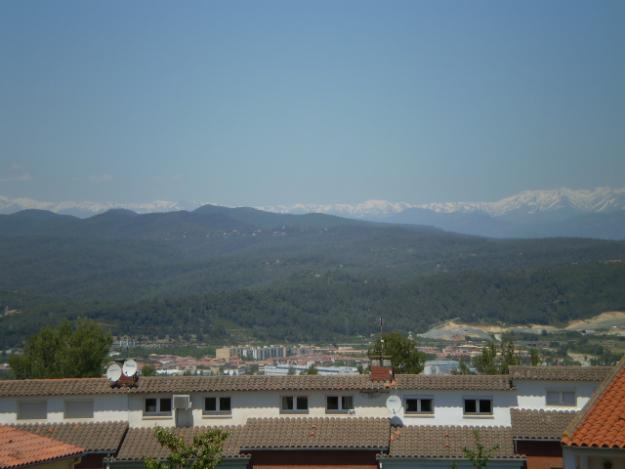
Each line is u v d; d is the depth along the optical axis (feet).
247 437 136.67
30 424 141.18
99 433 138.41
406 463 132.36
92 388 143.23
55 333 238.89
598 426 84.89
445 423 139.85
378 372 143.64
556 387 138.62
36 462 98.94
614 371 90.94
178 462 96.27
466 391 140.36
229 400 142.82
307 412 141.59
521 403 138.92
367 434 135.74
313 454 135.03
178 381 144.77
